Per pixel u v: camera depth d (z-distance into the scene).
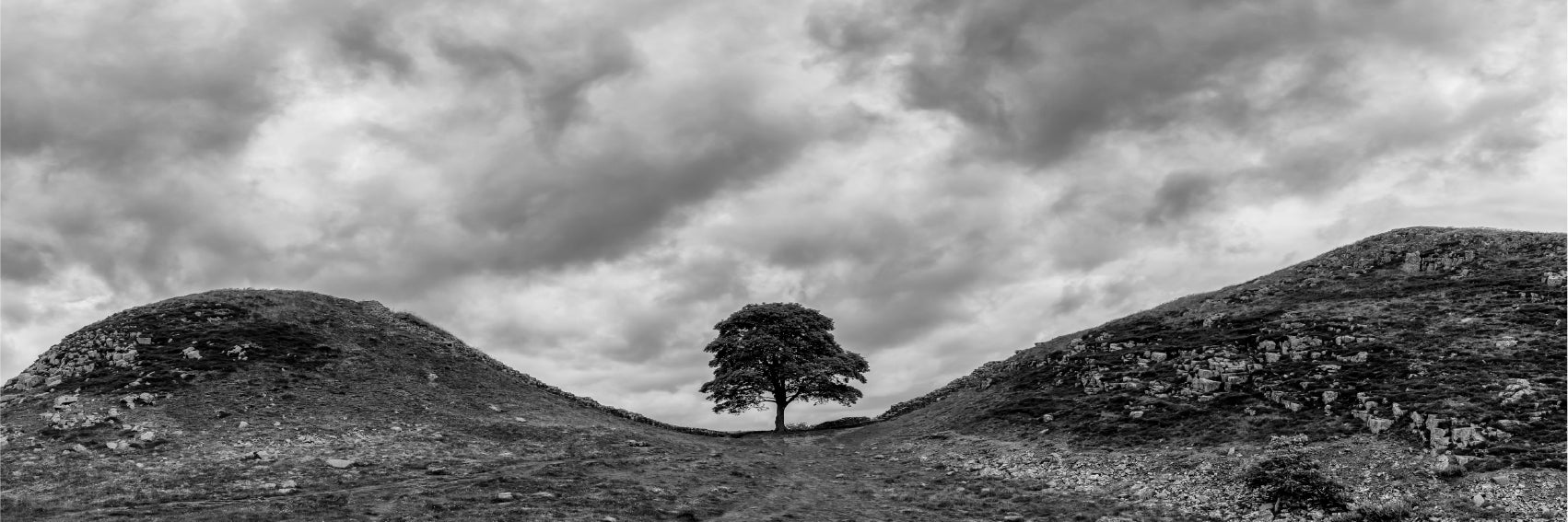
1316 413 52.94
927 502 47.03
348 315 85.31
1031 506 45.38
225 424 55.91
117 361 65.25
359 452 52.72
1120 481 48.72
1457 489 39.47
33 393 61.34
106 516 36.69
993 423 65.75
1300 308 73.00
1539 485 37.88
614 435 65.50
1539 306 62.72
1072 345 79.25
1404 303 69.56
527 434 62.28
